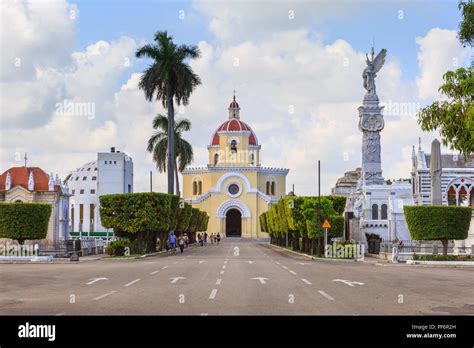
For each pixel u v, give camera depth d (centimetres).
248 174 14975
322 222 6288
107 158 9444
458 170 8625
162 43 7406
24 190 7569
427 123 3030
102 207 6259
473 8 2973
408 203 8075
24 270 3997
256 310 1995
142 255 6016
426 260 4834
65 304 2158
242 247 9638
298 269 4116
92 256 6038
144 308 2045
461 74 2895
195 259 5556
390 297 2395
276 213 9425
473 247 5206
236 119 15962
